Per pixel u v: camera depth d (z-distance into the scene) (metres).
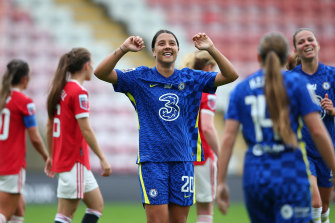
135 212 38.91
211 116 22.22
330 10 68.81
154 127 17.78
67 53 21.81
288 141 14.20
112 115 55.75
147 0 66.69
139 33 64.44
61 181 21.09
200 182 22.56
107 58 17.58
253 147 14.77
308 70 21.73
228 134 15.15
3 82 23.17
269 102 14.41
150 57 62.94
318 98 21.53
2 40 60.34
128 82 18.05
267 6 68.31
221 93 59.31
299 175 14.36
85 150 21.52
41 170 45.81
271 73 14.48
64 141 21.05
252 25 66.69
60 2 64.62
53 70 59.22
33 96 56.38
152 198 17.41
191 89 18.20
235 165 53.94
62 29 62.78
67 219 21.17
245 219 35.44
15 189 22.89
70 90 21.09
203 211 22.81
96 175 45.59
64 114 21.08
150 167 17.59
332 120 21.48
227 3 67.81
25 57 59.75
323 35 67.19
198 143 18.44
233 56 64.38
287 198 14.24
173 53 18.11
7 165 22.77
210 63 22.83
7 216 22.86
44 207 42.12
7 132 22.89
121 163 53.53
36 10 63.53
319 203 20.78
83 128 20.97
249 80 15.09
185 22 65.94
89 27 63.62
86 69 21.84
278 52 14.72
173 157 17.70
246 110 14.95
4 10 62.50
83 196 21.22
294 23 67.56
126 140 54.75
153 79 18.08
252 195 14.73
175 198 17.75
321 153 14.66
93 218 21.80
